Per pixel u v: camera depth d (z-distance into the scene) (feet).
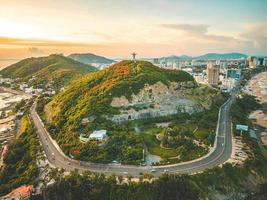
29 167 585.63
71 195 482.28
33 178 540.52
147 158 581.12
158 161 569.64
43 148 649.20
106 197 476.54
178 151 607.78
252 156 625.41
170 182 489.67
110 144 601.21
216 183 530.27
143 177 497.05
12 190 530.27
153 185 483.92
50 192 492.95
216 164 572.10
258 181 575.79
